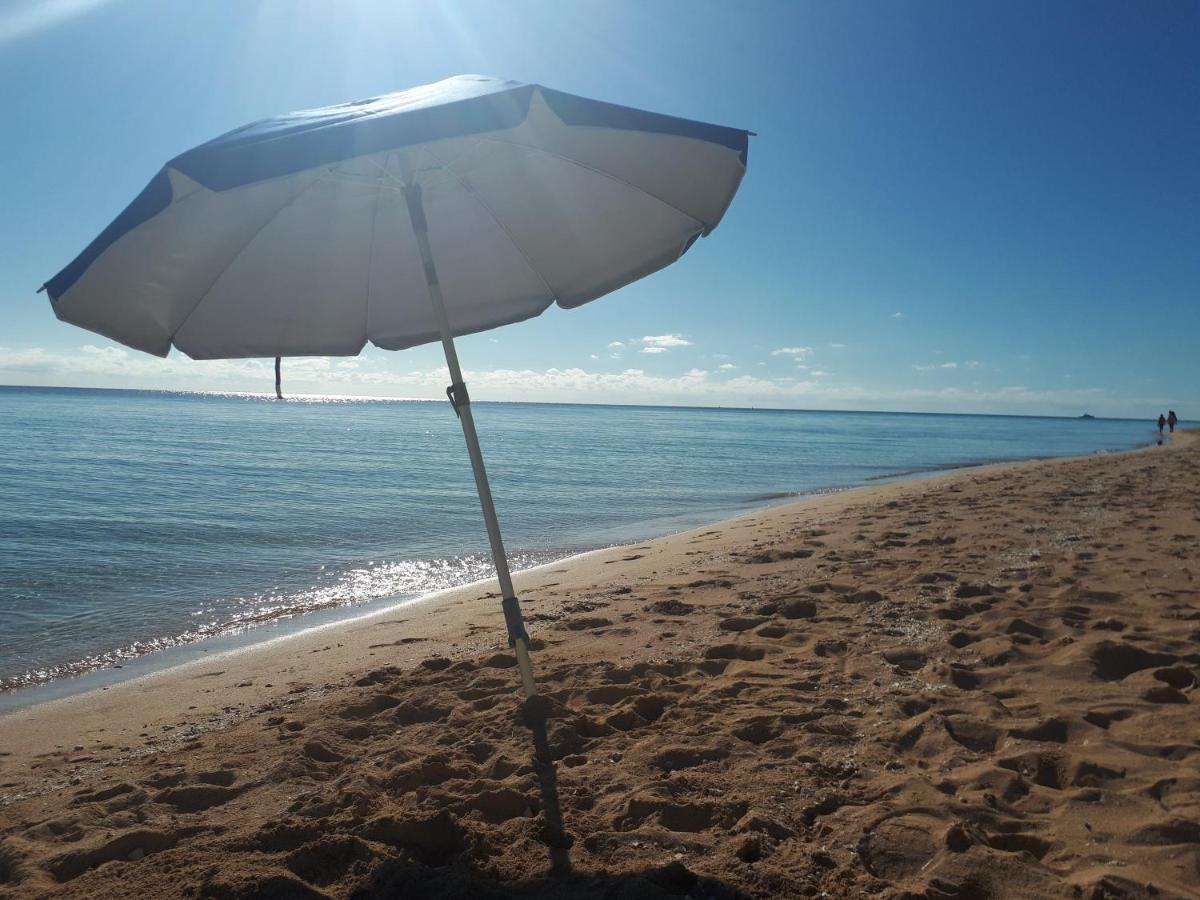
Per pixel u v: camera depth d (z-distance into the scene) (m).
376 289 3.36
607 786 2.77
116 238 2.19
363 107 2.35
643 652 4.60
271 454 29.17
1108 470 17.59
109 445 30.36
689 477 24.50
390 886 2.15
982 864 2.17
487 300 3.47
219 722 4.01
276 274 3.10
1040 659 4.04
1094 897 2.00
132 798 2.91
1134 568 6.05
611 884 2.12
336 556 11.00
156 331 2.81
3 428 38.19
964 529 8.54
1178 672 3.69
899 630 4.71
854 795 2.66
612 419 112.94
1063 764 2.83
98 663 6.02
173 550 11.01
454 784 2.88
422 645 5.47
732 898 2.06
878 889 2.09
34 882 2.29
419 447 35.97
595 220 3.22
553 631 5.28
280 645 6.16
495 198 3.20
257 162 1.98
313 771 3.14
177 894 2.17
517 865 2.28
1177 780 2.63
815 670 4.08
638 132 2.61
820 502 14.96
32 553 10.34
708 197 2.94
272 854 2.40
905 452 43.06
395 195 3.27
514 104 2.14
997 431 102.38
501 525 14.16
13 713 4.70
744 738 3.21
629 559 9.24
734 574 6.95
